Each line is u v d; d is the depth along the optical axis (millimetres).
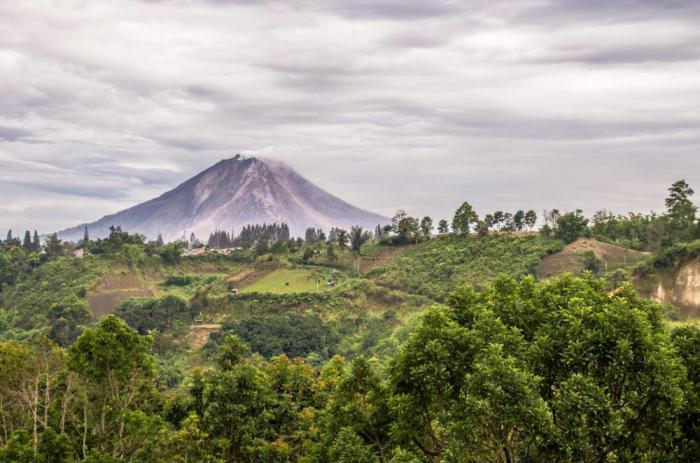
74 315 167250
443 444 36500
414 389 35312
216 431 50688
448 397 34344
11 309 184000
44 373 49375
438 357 33781
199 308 165750
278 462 50031
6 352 46844
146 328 155125
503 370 30547
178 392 65750
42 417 48938
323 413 45594
